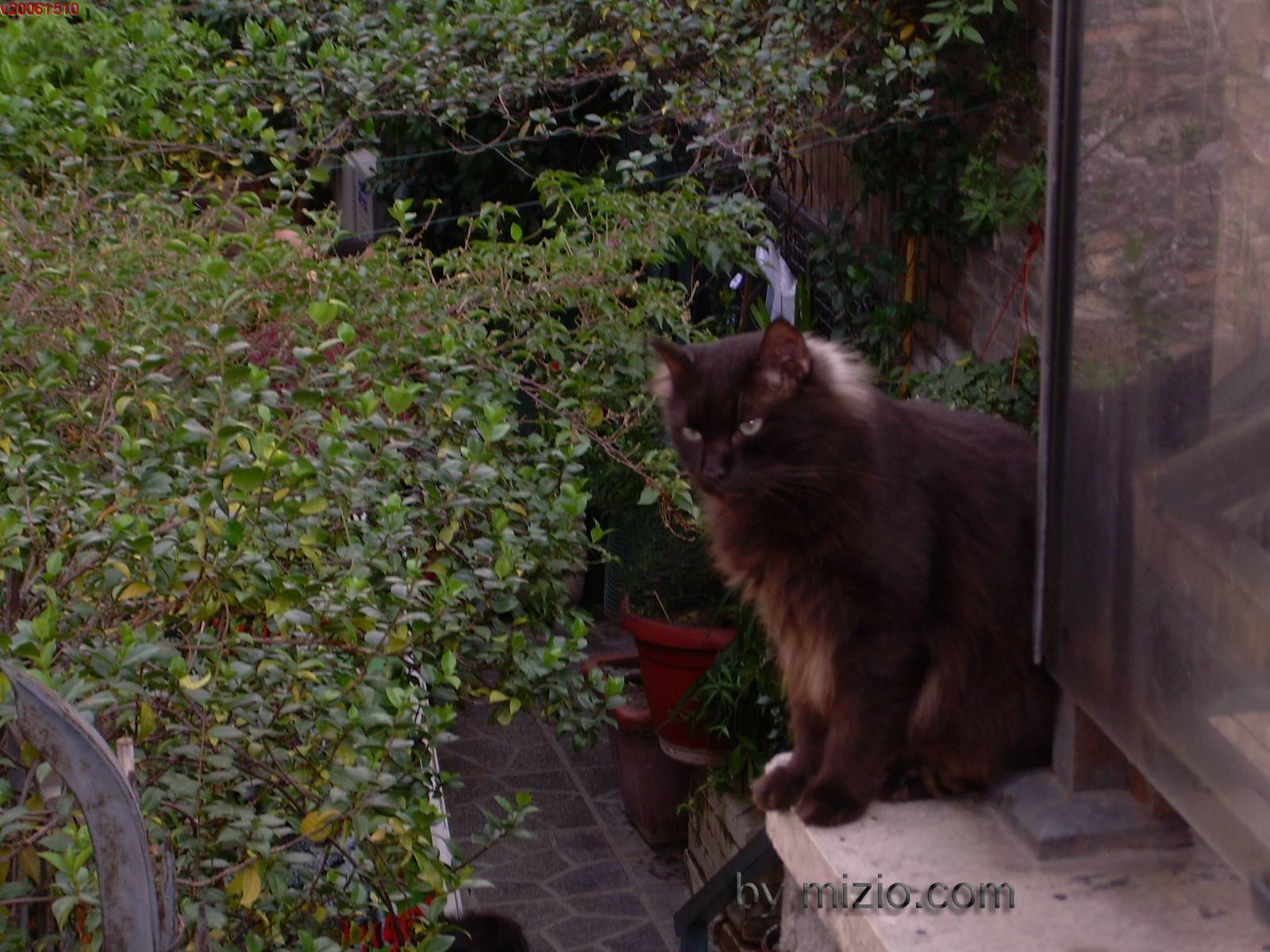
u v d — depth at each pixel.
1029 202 5.37
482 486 3.08
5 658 1.95
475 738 7.32
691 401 2.78
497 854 6.34
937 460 2.62
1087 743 2.33
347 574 2.62
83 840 1.92
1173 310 1.92
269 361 3.28
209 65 5.98
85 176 4.35
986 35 5.75
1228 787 1.85
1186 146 1.86
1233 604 1.81
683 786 6.32
